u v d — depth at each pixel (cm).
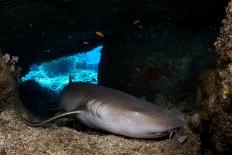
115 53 1041
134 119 361
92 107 404
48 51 1238
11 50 1070
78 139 367
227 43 272
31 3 807
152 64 842
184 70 807
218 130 274
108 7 880
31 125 404
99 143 367
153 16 945
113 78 992
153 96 815
